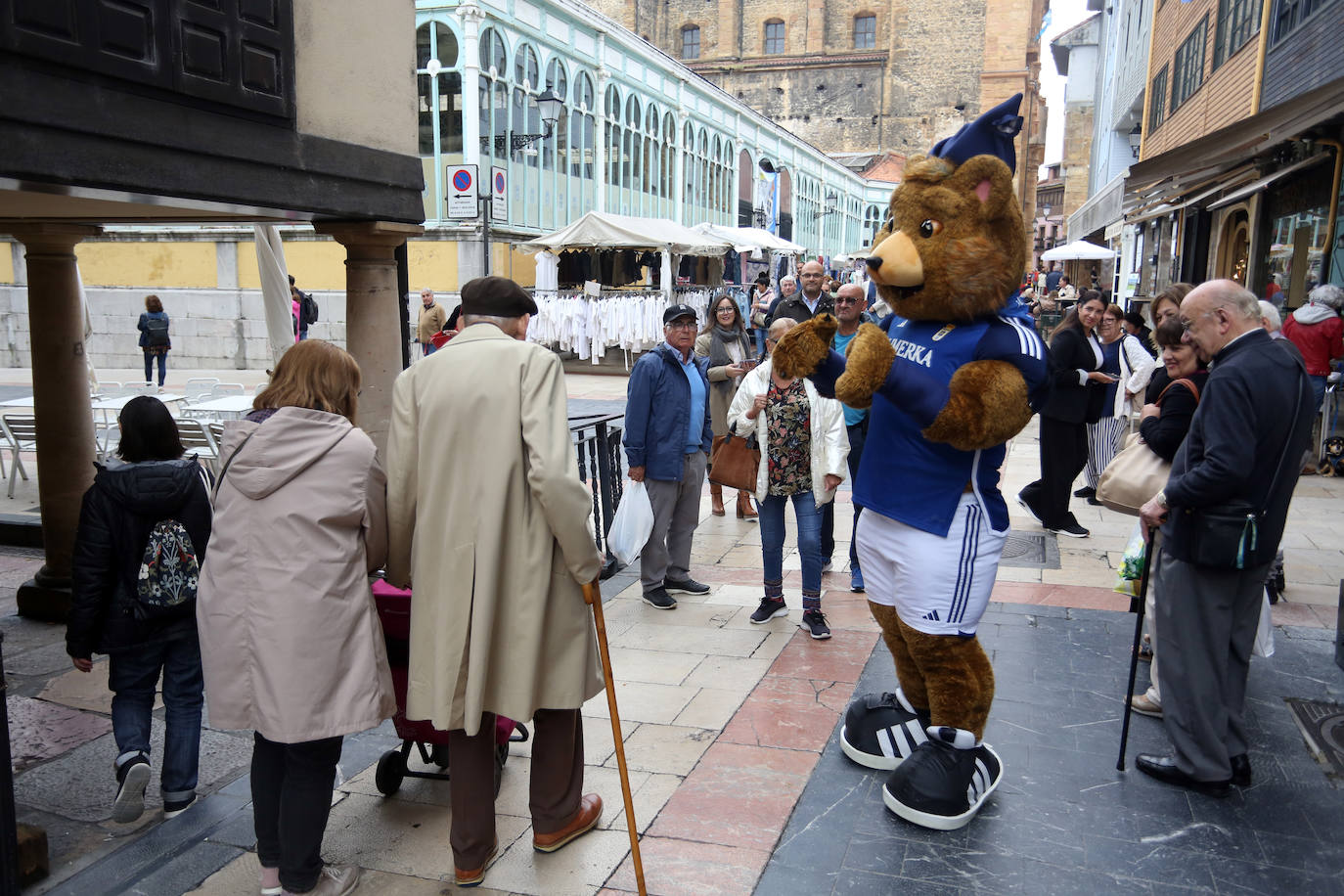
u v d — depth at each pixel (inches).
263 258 287.7
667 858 127.0
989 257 124.0
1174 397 167.8
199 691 147.3
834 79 2237.9
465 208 558.6
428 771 151.8
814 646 202.2
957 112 2186.3
